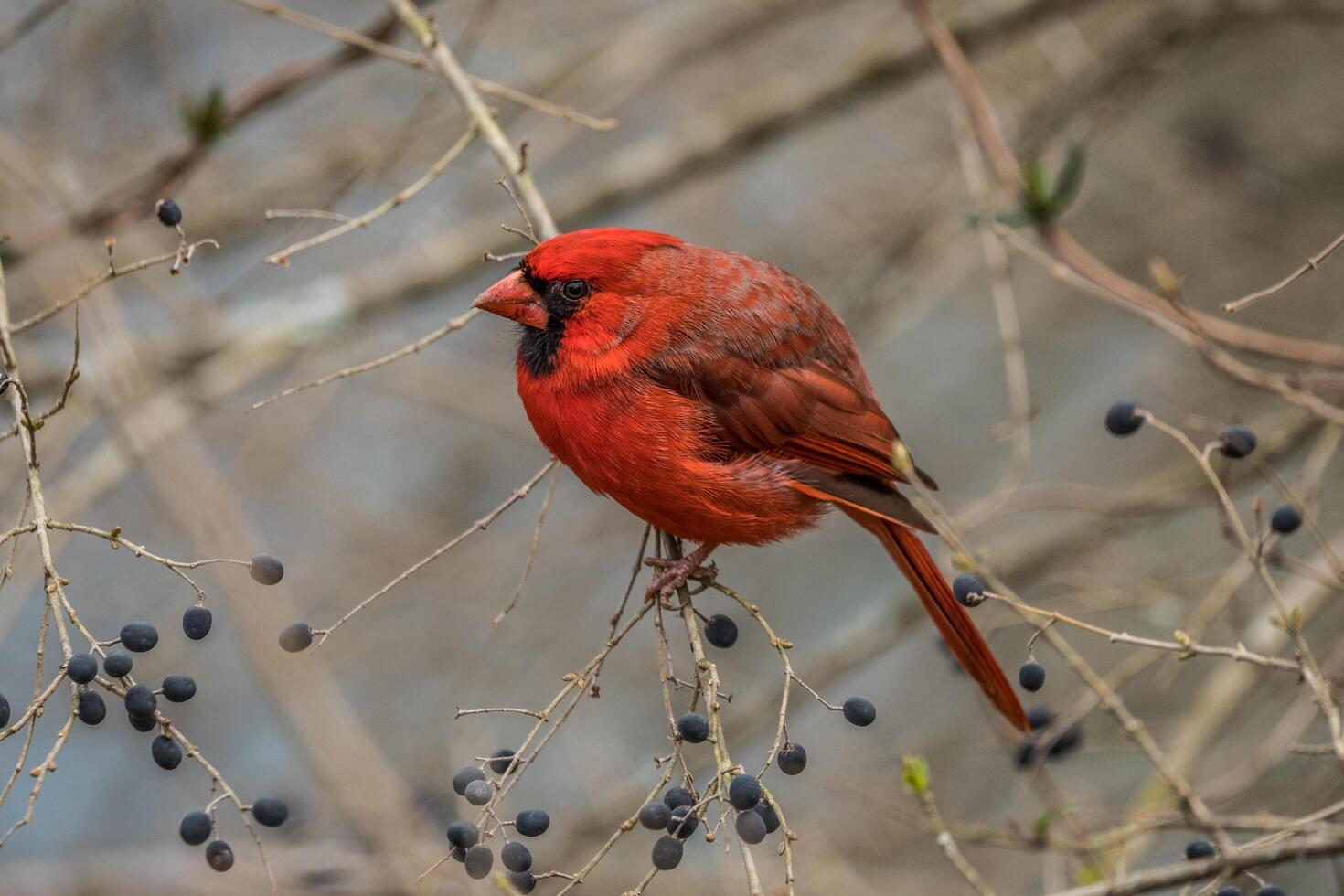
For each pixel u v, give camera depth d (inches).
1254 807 408.2
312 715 434.3
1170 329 304.7
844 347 334.3
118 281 461.1
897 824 455.8
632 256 307.9
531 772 479.5
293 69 370.6
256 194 490.3
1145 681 501.4
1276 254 548.4
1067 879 341.4
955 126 441.1
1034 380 607.2
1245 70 561.0
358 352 529.7
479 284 574.9
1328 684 284.0
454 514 561.6
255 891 437.7
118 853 477.4
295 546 556.1
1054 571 458.6
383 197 526.6
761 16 517.7
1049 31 538.9
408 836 402.0
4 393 251.0
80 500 406.0
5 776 522.0
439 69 316.5
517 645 525.0
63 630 217.8
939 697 546.3
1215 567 497.4
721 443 312.8
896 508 313.7
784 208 580.4
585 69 510.3
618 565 553.6
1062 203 325.1
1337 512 498.9
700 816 228.4
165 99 524.1
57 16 504.4
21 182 441.4
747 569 575.2
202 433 531.2
